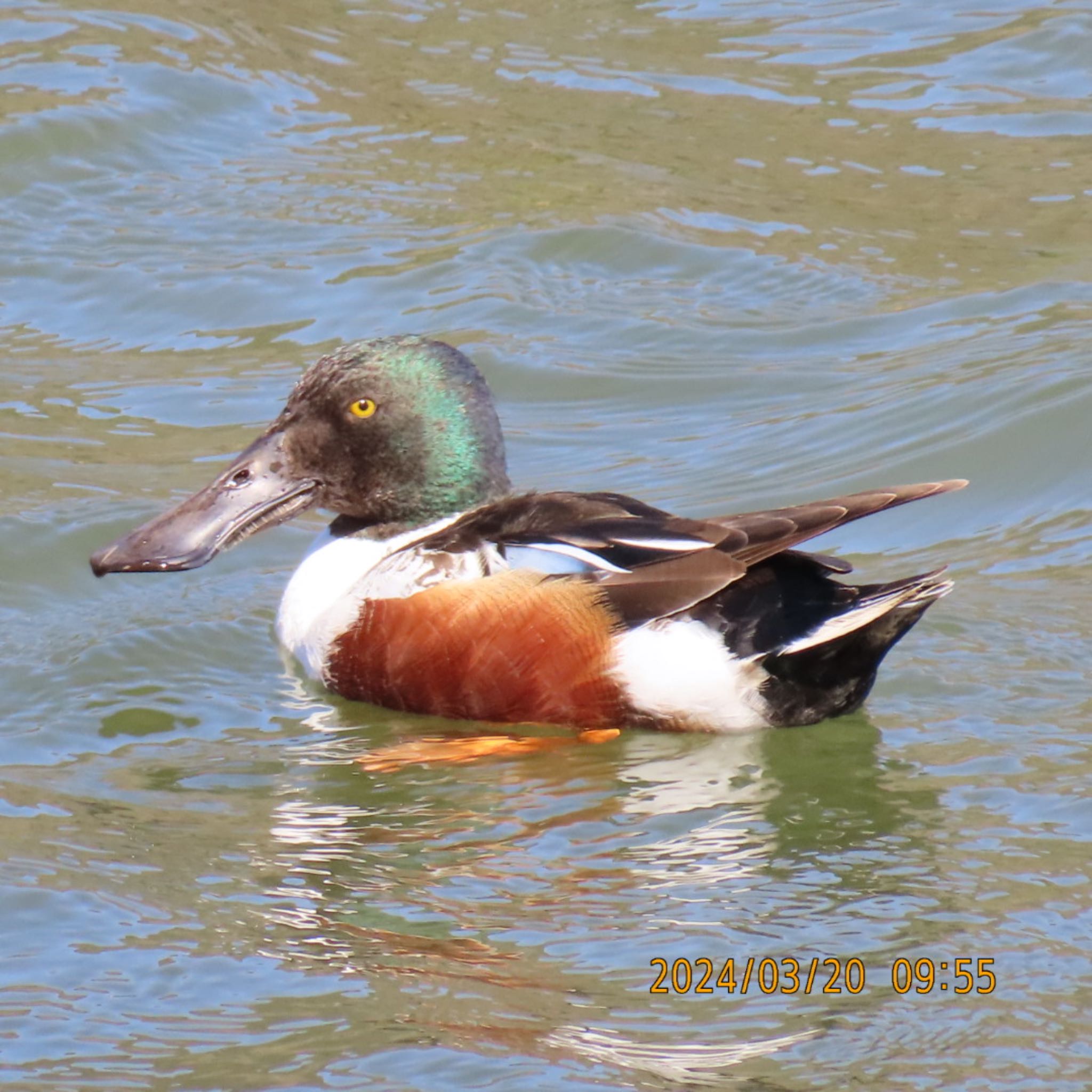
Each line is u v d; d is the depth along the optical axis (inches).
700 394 652.1
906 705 444.8
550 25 906.7
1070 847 372.2
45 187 785.6
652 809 395.2
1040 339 655.8
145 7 912.9
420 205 771.4
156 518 475.5
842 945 339.6
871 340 676.1
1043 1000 321.7
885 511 573.9
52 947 346.0
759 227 749.3
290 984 333.7
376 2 928.3
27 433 622.8
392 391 471.2
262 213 768.3
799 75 853.8
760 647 419.5
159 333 697.6
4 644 494.6
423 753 426.3
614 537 431.2
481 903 359.3
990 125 809.5
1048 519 559.2
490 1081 305.1
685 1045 312.5
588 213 757.9
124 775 419.2
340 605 456.8
